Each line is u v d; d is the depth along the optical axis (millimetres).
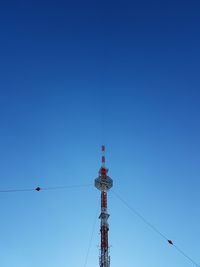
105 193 112125
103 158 120500
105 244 100875
